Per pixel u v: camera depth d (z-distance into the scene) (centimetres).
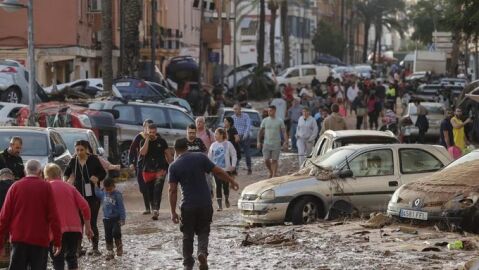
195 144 3769
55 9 8669
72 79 9106
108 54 6794
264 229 3378
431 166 3709
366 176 3641
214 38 14062
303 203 3562
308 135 5362
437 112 7575
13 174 2919
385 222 3256
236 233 3369
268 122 5081
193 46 13512
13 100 6250
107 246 2881
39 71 8550
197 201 2469
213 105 9219
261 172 5634
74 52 8662
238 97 9775
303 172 3734
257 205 3556
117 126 5500
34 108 5006
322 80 13812
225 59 17175
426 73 13912
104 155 4912
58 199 2552
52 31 8675
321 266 2516
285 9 15875
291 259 2662
